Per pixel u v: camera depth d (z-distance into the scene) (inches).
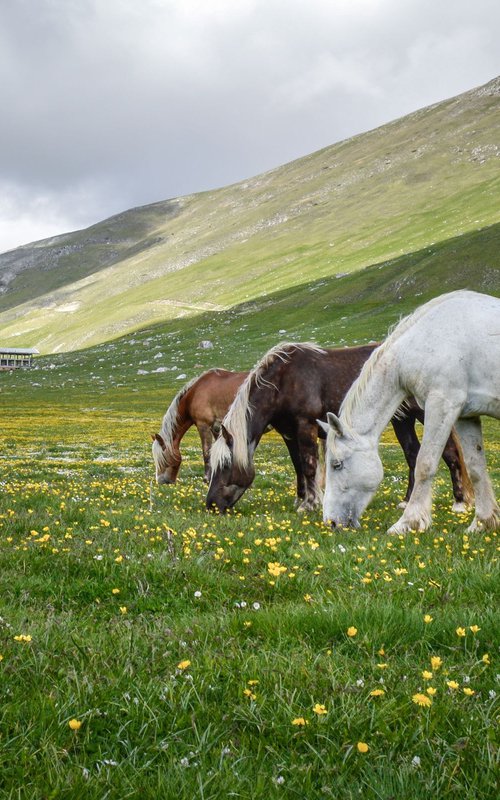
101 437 1657.2
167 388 3863.2
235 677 156.0
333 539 337.1
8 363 6569.9
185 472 906.1
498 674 159.6
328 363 518.3
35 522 355.3
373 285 6013.8
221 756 122.6
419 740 128.9
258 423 507.5
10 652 164.1
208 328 6230.3
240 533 327.9
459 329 385.7
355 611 195.8
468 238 6176.2
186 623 195.9
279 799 111.7
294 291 6860.2
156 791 113.2
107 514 401.4
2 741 126.3
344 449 403.9
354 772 122.0
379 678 156.6
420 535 359.3
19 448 1347.2
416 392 400.5
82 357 6043.3
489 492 400.2
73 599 230.2
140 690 147.5
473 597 223.9
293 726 133.7
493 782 115.0
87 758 124.8
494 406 385.1
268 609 203.0
